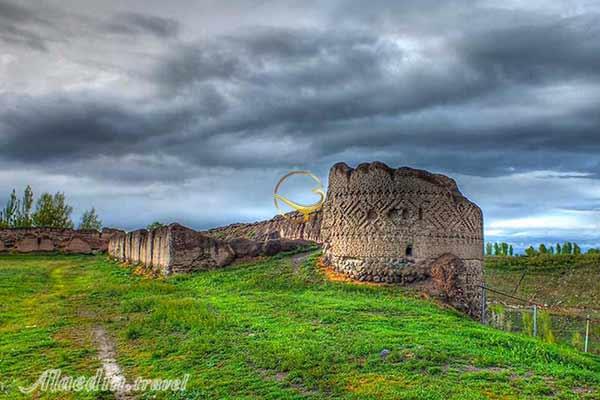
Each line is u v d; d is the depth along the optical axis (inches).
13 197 2827.3
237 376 408.8
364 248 861.2
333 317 583.5
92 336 577.6
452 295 802.8
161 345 514.9
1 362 474.3
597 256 2098.9
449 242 850.8
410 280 831.1
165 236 1159.6
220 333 533.6
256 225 1825.8
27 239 2262.6
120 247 1844.2
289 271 986.7
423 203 845.8
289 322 573.9
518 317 1063.0
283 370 413.7
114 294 882.1
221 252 1132.5
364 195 871.1
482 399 341.7
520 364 421.1
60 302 820.6
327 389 370.0
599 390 367.6
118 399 385.1
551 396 354.0
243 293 808.9
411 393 350.6
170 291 885.8
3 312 738.2
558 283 1982.0
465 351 447.5
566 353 480.4
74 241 2309.3
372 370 405.4
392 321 572.4
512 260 2245.3
